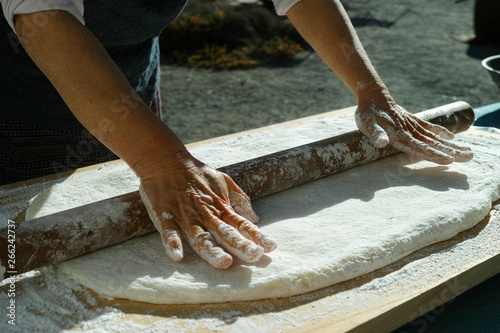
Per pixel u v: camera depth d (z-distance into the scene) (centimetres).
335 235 129
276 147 188
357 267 118
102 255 126
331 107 562
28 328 103
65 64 124
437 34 839
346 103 573
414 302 111
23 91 183
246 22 870
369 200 148
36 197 156
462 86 598
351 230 131
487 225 142
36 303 112
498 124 231
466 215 138
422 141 168
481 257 126
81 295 114
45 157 202
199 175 126
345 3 1028
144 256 125
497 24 761
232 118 538
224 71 720
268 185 150
